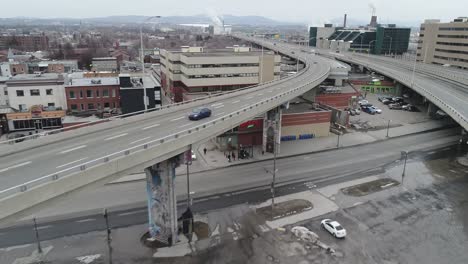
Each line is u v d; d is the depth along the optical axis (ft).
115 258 105.40
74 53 649.20
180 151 107.65
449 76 345.72
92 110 248.11
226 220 126.52
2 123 222.28
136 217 127.34
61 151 99.96
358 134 234.38
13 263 102.47
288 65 479.82
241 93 200.13
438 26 479.41
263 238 116.16
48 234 116.37
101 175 84.07
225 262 104.17
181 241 114.11
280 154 192.75
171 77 323.78
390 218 129.49
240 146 198.90
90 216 127.54
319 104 260.21
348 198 144.15
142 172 164.45
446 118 278.87
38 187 71.20
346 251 109.91
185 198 142.10
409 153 199.52
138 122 133.90
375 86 369.91
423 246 113.29
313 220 127.24
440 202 141.90
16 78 256.52
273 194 136.46
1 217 65.57
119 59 586.04
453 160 189.16
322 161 184.65
